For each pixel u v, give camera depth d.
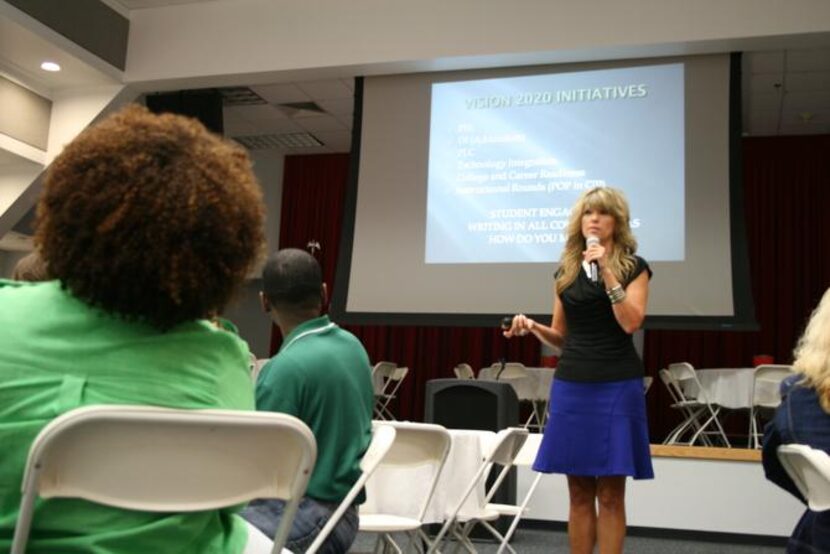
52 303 0.87
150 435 0.84
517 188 5.97
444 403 4.69
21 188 6.70
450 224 6.05
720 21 5.54
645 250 5.61
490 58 6.01
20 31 5.83
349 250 6.21
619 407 2.36
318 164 9.82
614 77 5.90
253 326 10.03
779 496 4.73
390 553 2.63
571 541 2.45
